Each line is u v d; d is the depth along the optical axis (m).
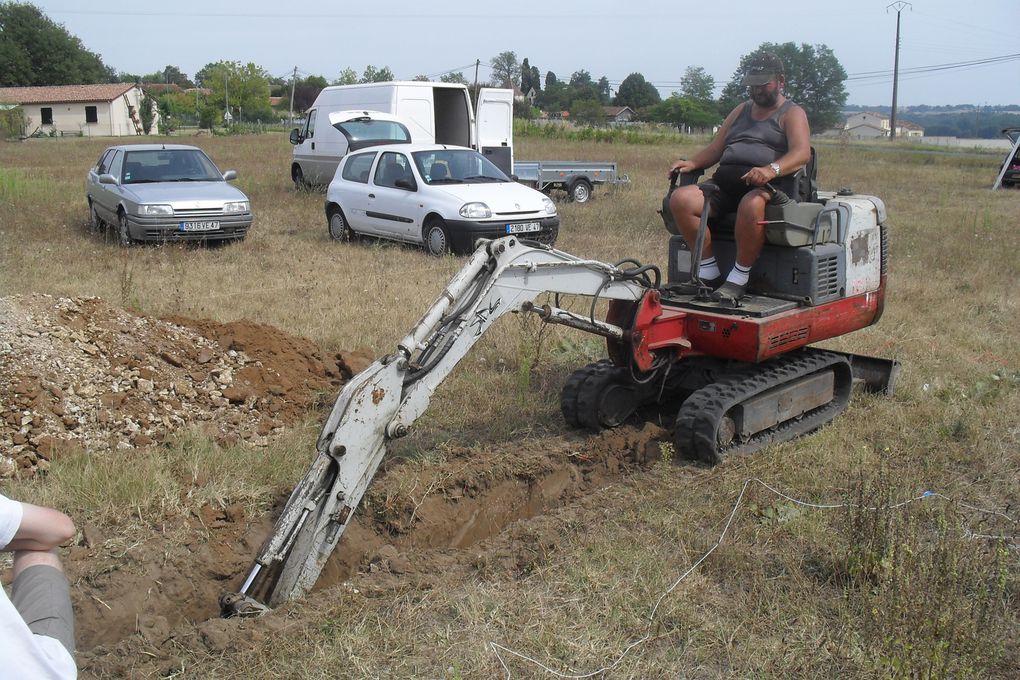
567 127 52.53
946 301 10.50
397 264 12.35
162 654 3.82
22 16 84.25
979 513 5.19
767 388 6.03
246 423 6.30
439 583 4.41
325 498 4.29
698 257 6.15
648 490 5.46
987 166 34.91
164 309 9.21
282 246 13.93
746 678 3.73
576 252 13.23
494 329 8.54
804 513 5.13
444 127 20.45
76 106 66.38
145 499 5.01
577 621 4.08
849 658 3.82
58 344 6.23
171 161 14.41
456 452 5.92
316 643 3.87
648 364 5.91
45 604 2.42
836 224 6.27
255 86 80.19
